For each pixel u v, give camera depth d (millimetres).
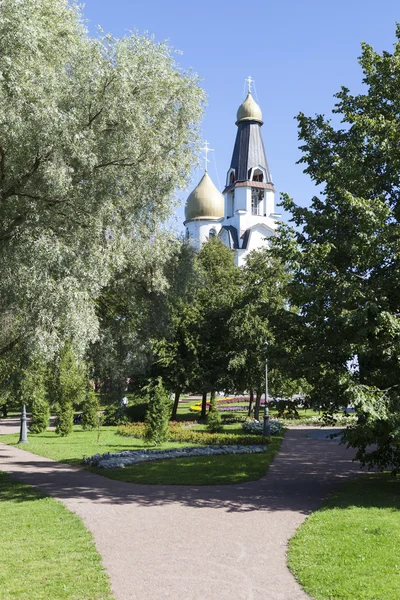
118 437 26234
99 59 11828
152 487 13109
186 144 14477
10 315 13180
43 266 10867
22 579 6570
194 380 30641
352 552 7367
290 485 13180
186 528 9000
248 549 7785
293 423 32062
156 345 29156
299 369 11414
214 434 23828
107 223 12898
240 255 65625
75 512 10328
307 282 11586
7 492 12734
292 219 12648
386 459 12320
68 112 11141
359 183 11500
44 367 16828
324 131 13109
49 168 10758
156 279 17359
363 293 10453
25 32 10398
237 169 68812
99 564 7121
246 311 28938
